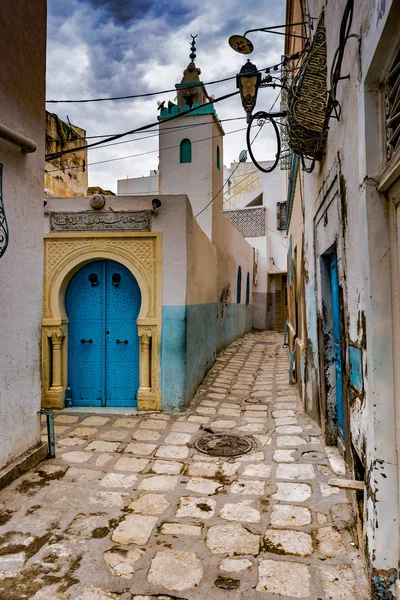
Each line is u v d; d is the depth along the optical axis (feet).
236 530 10.21
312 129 13.08
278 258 64.75
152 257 21.31
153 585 8.25
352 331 9.77
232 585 8.21
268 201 66.23
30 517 10.85
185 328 21.13
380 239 7.65
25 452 13.97
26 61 14.01
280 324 64.49
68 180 40.86
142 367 21.43
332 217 12.53
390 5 5.94
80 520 10.71
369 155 7.77
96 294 22.39
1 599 7.88
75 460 14.73
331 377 15.85
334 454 14.88
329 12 12.13
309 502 11.57
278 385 27.20
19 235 13.66
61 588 8.17
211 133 34.76
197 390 25.40
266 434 17.57
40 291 15.03
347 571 8.54
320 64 12.91
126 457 15.06
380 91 7.68
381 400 7.51
